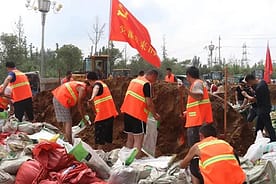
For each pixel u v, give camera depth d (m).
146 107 8.73
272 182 6.72
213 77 38.88
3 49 39.88
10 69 11.02
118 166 7.13
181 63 52.56
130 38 8.94
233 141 11.23
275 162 7.20
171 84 12.73
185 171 6.64
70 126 9.60
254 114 11.84
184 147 11.38
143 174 6.80
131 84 8.89
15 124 9.84
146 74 8.86
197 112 8.22
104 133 9.45
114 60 43.34
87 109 11.87
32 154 7.69
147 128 9.09
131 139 9.05
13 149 8.16
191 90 8.20
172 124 11.82
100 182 6.69
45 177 6.91
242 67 67.00
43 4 25.98
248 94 12.92
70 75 14.79
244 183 5.86
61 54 42.69
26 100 11.12
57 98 9.51
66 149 7.16
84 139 11.64
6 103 12.08
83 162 7.04
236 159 5.56
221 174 5.30
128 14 8.92
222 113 11.80
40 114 15.77
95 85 9.27
